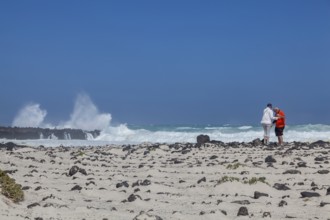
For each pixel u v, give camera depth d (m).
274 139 49.03
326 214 13.46
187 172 21.36
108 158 27.25
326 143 35.72
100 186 18.16
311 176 19.59
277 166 22.39
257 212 13.75
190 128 66.12
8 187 14.46
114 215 13.20
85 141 53.03
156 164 24.38
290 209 14.05
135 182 18.44
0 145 35.09
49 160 25.81
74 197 15.95
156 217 12.63
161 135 57.84
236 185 17.05
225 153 28.50
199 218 12.93
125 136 58.81
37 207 13.55
